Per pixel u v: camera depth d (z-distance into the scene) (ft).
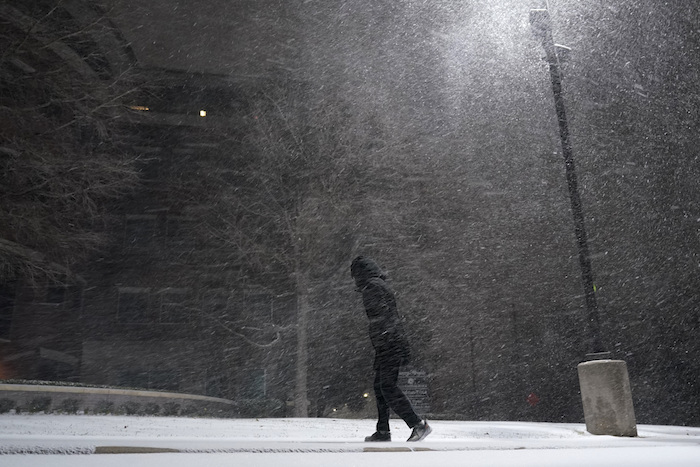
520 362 118.21
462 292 111.75
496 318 117.91
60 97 73.31
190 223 111.24
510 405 116.78
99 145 79.82
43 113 73.72
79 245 78.89
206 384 111.45
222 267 107.04
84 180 72.90
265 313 110.11
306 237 88.33
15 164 66.33
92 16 76.64
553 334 120.16
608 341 120.47
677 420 112.57
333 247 92.38
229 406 75.36
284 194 92.07
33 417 30.68
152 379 112.27
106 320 112.68
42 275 75.87
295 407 81.87
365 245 95.50
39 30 70.49
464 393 115.55
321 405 105.70
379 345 15.44
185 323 114.93
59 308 108.27
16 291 103.60
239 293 109.09
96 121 74.43
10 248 69.62
